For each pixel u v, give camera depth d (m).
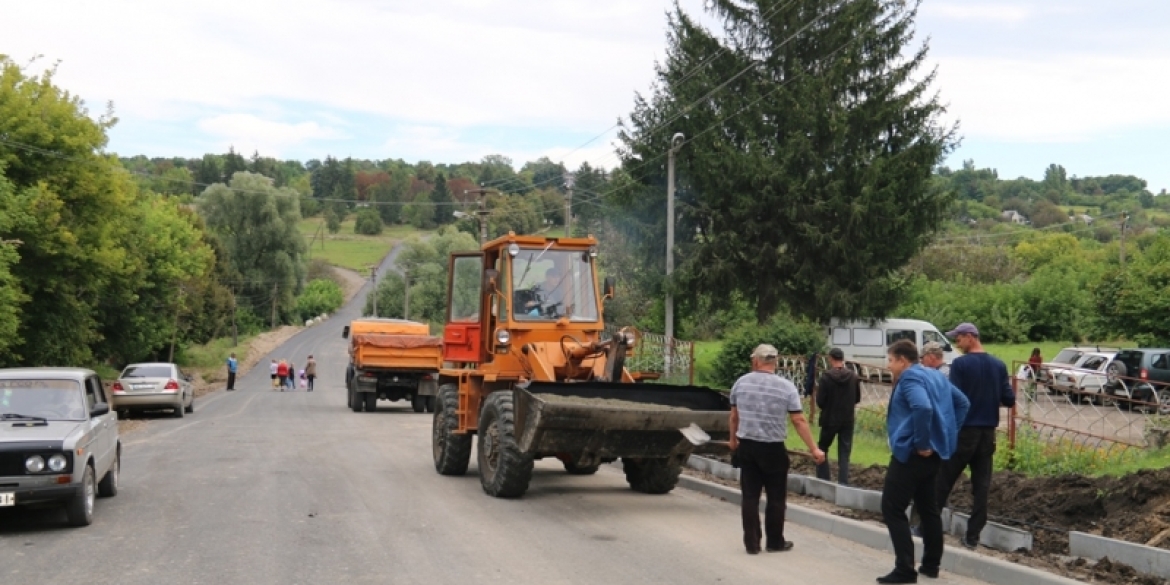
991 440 8.92
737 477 13.52
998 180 198.88
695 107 36.03
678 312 38.97
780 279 36.09
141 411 31.30
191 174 183.50
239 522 10.54
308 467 15.52
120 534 9.88
